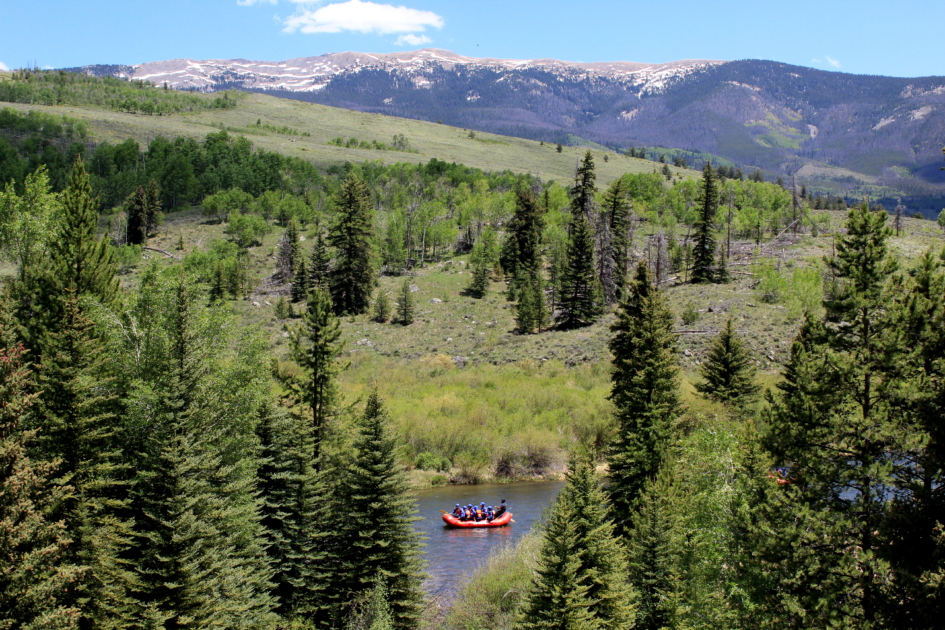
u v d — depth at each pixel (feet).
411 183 546.26
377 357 246.88
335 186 530.27
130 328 100.83
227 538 77.00
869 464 65.10
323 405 111.86
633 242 378.73
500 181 557.33
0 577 52.70
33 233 117.19
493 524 135.23
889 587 59.00
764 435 75.56
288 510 94.84
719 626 74.23
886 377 66.08
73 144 571.28
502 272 343.26
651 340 117.80
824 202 561.43
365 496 92.43
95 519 65.72
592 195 296.71
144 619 65.62
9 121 608.19
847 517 64.80
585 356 237.04
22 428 60.29
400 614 90.12
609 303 286.66
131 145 576.20
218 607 69.82
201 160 562.66
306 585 91.66
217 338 106.01
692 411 149.79
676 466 96.53
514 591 92.22
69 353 70.33
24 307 105.40
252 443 93.97
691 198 496.64
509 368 232.12
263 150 627.87
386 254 358.23
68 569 56.80
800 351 75.77
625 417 118.42
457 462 180.34
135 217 424.05
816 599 62.64
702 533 82.07
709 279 299.17
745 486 78.48
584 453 83.82
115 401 84.48
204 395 84.74
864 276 69.87
